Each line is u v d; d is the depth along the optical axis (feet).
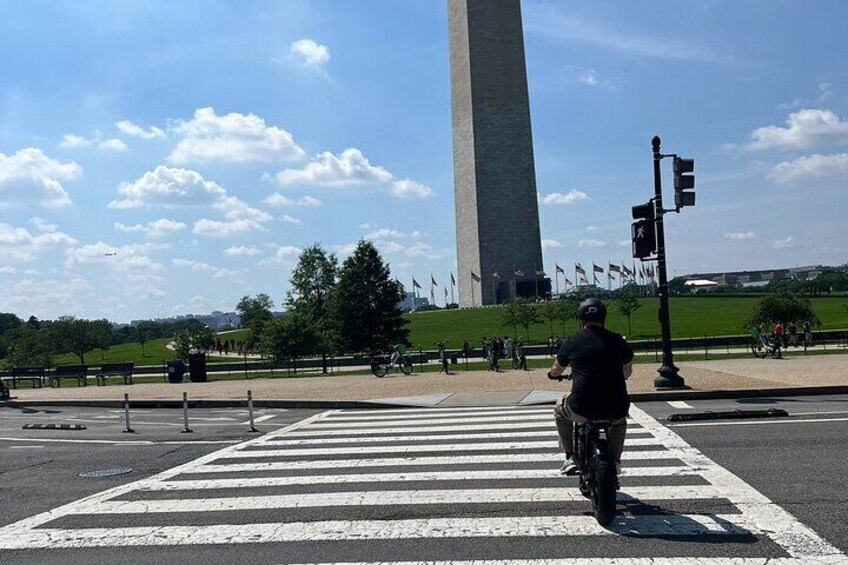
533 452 33.81
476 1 289.33
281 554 20.06
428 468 31.27
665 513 22.40
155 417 60.34
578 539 20.17
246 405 65.51
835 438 33.94
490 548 19.76
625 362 21.90
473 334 255.70
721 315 276.41
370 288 197.47
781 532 20.12
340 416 53.78
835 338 137.69
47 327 279.08
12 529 23.77
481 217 291.79
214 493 28.19
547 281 312.50
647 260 59.93
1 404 76.28
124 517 24.91
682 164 59.88
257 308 369.09
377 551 19.94
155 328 519.19
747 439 34.71
